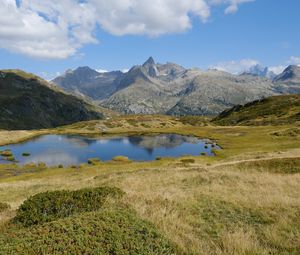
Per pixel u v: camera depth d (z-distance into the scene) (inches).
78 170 2620.6
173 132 6830.7
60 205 558.3
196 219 539.2
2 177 2731.3
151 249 342.0
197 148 4471.0
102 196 644.7
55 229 379.6
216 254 376.8
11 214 663.1
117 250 328.5
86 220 404.8
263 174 1205.1
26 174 2640.3
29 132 6663.4
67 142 5428.2
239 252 379.2
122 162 3358.8
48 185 1622.8
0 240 359.3
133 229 387.2
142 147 4717.0
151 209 569.6
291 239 441.1
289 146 3223.4
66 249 324.5
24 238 354.0
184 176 1203.9
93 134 6850.4
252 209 613.6
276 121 7042.3
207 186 924.6
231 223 526.6
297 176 1125.7
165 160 3068.4
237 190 841.5
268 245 424.2
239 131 6151.6
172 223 494.6
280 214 575.2
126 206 578.6
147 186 1003.3
